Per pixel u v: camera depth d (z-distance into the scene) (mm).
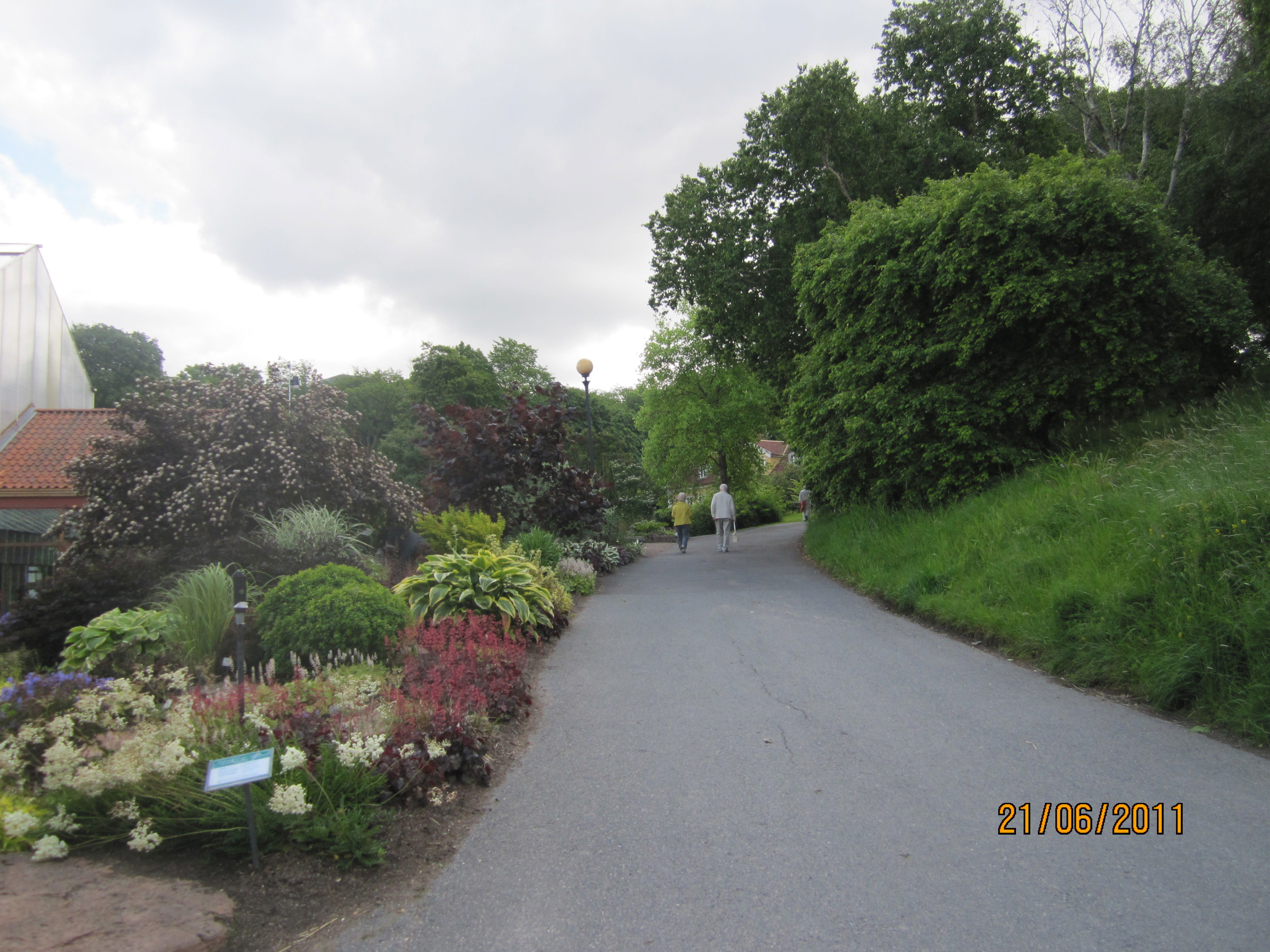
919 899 3094
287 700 4336
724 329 22453
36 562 16188
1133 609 6035
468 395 48281
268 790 3627
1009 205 11430
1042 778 4234
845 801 4039
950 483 11742
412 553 11422
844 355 14078
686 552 21734
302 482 10516
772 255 20641
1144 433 10469
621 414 57250
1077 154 14531
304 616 6367
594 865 3477
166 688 4867
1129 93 18281
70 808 3477
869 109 19250
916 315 12523
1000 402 11648
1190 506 6547
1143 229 11023
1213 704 5023
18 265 23562
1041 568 7707
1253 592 5371
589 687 6531
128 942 2723
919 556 10453
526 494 14789
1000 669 6496
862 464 13461
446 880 3389
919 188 18734
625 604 11156
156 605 7449
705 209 21516
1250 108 16562
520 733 5406
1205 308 11453
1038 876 3232
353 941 2932
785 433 16797
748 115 20609
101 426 23016
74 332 46375
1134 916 2920
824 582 12258
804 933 2885
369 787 3852
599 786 4398
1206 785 4078
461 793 4328
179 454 10758
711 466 41125
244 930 2973
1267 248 17578
